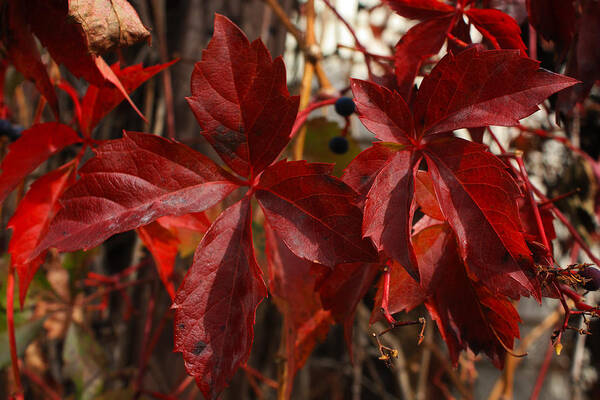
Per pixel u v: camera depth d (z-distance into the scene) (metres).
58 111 0.31
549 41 0.33
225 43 0.26
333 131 0.46
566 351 0.76
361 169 0.26
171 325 0.57
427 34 0.32
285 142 0.26
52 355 0.61
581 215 0.58
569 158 0.60
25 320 0.46
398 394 0.96
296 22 0.76
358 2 0.77
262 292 0.25
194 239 0.43
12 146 0.30
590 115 0.59
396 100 0.26
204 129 0.26
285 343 0.36
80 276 0.52
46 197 0.30
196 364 0.24
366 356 0.86
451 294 0.28
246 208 0.26
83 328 0.53
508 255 0.25
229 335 0.25
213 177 0.26
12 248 0.30
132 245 0.64
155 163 0.25
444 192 0.26
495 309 0.27
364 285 0.30
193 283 0.25
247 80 0.26
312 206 0.25
